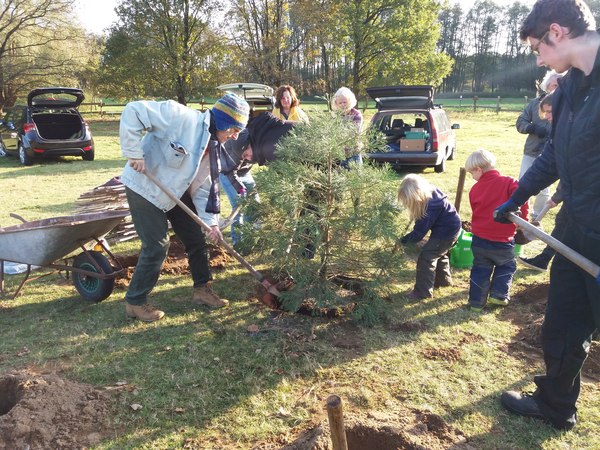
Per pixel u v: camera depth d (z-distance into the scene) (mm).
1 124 16156
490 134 21812
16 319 4395
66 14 30016
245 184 5691
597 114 2211
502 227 4414
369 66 33906
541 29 2316
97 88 32531
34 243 4301
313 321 4230
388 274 4223
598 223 2383
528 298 4723
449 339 3990
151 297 4867
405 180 4418
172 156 3887
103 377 3439
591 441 2840
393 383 3387
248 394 3270
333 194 4016
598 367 3512
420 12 32500
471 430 2924
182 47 30734
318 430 2738
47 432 2785
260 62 31484
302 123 4168
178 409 3098
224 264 5723
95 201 6305
